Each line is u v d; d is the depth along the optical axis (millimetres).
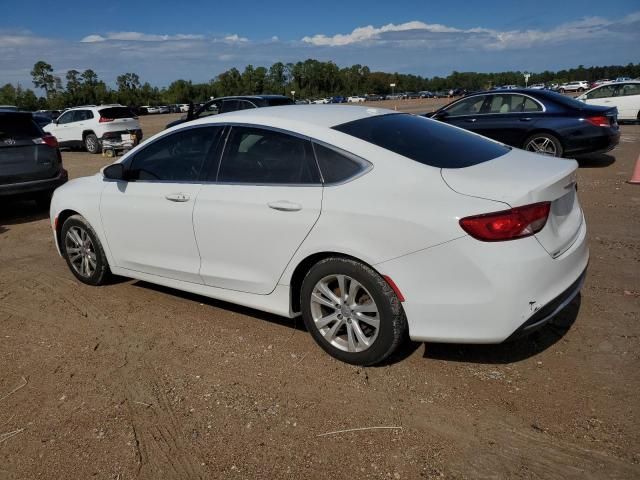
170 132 4133
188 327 4031
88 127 17984
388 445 2648
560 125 9328
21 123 7773
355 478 2445
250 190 3551
